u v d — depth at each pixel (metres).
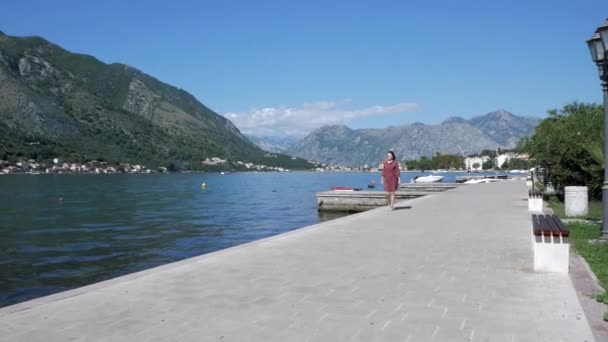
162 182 108.88
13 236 25.14
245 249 10.46
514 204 22.34
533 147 25.53
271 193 69.12
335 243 11.27
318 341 5.05
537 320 5.66
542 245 8.16
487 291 6.95
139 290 7.10
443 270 8.34
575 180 23.92
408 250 10.32
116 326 5.59
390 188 20.17
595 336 5.13
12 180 107.81
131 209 41.28
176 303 6.45
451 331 5.31
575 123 24.66
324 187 91.12
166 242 23.23
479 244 11.05
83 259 18.91
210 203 48.97
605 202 11.82
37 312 6.11
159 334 5.32
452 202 23.91
